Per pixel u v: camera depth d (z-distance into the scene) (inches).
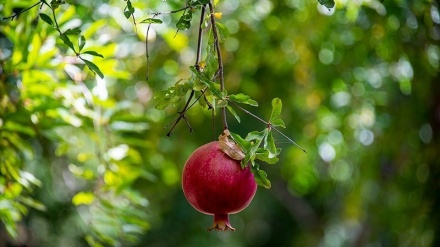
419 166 299.0
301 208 491.2
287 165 366.3
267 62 301.6
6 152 186.7
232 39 287.0
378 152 315.6
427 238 294.8
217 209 114.6
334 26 280.4
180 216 437.7
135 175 200.4
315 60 296.2
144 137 284.7
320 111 327.3
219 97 115.5
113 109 195.0
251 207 487.5
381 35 265.0
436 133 292.4
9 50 194.4
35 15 178.4
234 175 113.4
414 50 263.7
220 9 279.1
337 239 500.7
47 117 186.1
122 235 200.5
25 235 326.3
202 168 113.7
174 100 120.0
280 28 283.4
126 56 264.8
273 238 569.0
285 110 326.0
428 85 281.6
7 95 182.5
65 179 311.4
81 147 203.3
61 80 187.8
